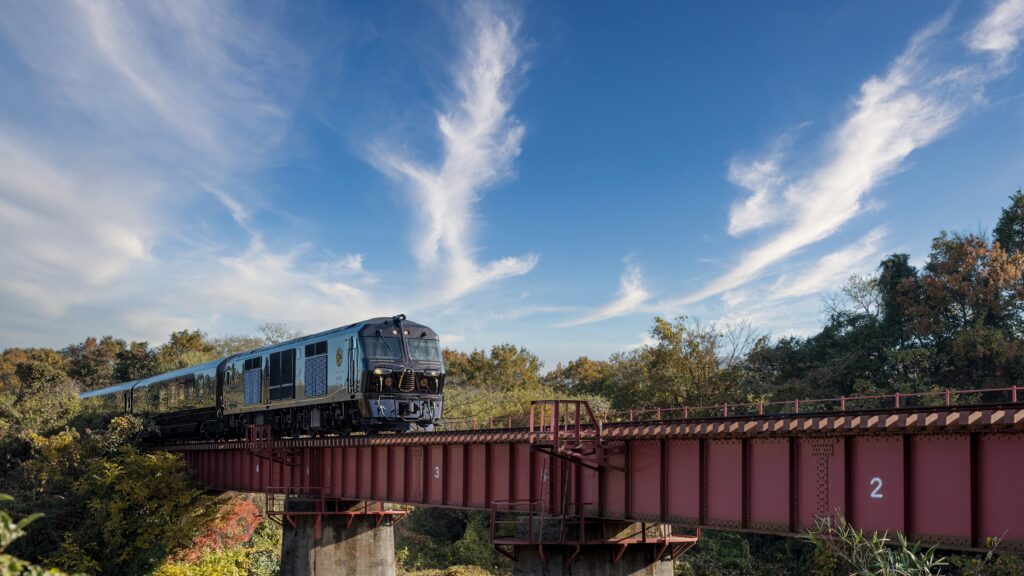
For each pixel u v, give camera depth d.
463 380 83.56
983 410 12.58
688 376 51.31
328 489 32.00
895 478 13.93
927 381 42.88
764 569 39.97
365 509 33.41
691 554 42.03
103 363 101.50
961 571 30.91
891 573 13.13
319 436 33.03
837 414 14.58
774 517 15.97
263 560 42.81
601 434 19.39
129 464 41.06
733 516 16.78
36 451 44.53
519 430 21.66
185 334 94.44
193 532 40.81
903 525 13.66
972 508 12.78
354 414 29.19
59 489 41.72
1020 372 40.41
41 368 59.06
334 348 30.41
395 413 28.33
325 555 32.28
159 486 40.28
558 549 21.19
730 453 17.00
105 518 39.47
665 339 53.38
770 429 15.48
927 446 13.56
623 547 21.78
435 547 50.94
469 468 24.38
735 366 52.41
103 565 39.09
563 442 19.45
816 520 14.69
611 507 19.83
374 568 33.19
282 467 34.09
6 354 103.69
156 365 89.88
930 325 45.00
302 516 32.41
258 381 36.56
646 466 19.03
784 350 53.03
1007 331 42.84
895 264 49.38
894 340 47.31
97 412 49.34
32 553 38.44
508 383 82.62
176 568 36.62
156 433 46.19
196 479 42.88
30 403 49.25
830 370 47.72
